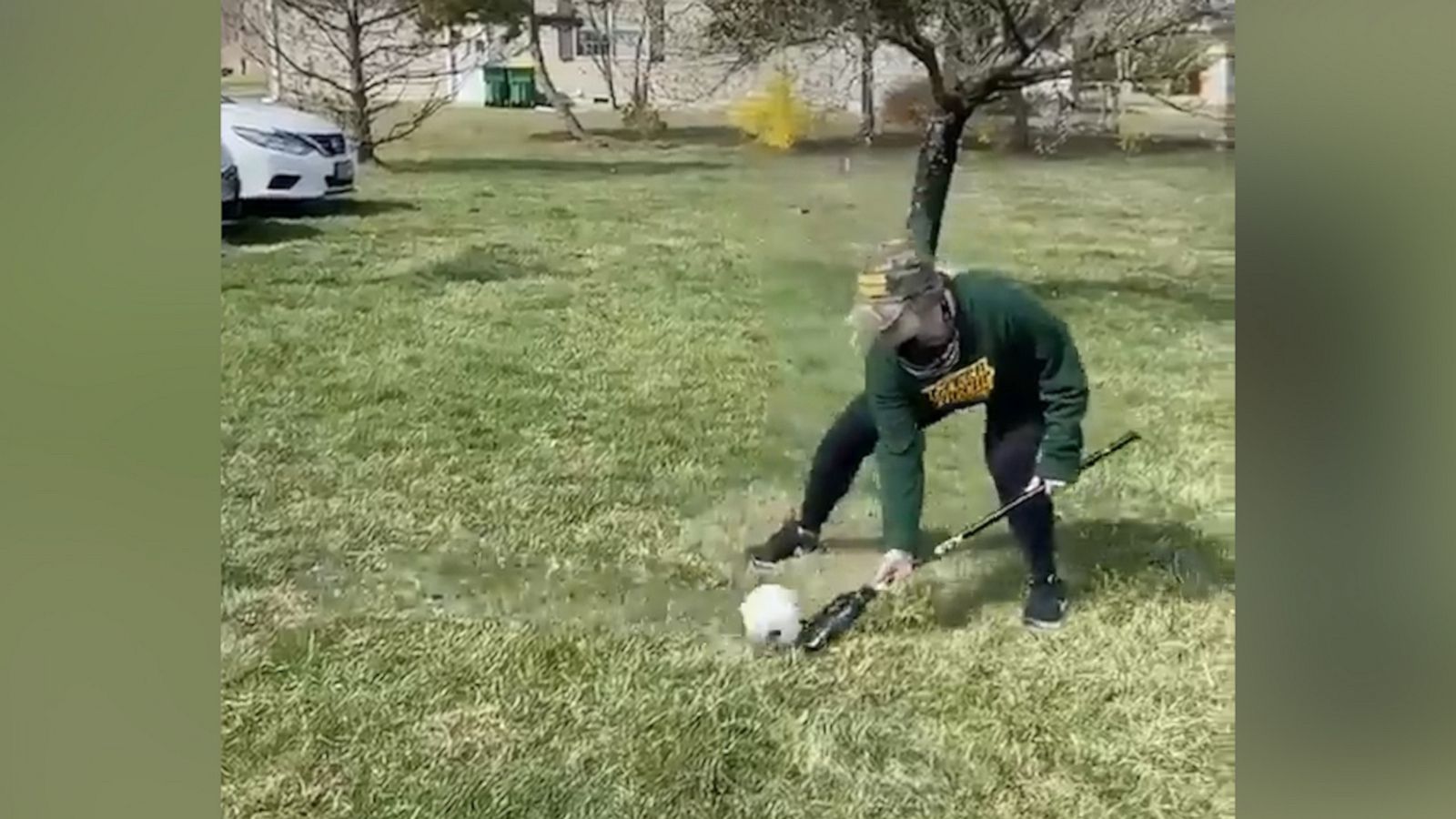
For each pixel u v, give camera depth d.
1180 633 5.05
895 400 5.03
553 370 5.04
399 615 5.00
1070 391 5.05
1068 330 5.04
